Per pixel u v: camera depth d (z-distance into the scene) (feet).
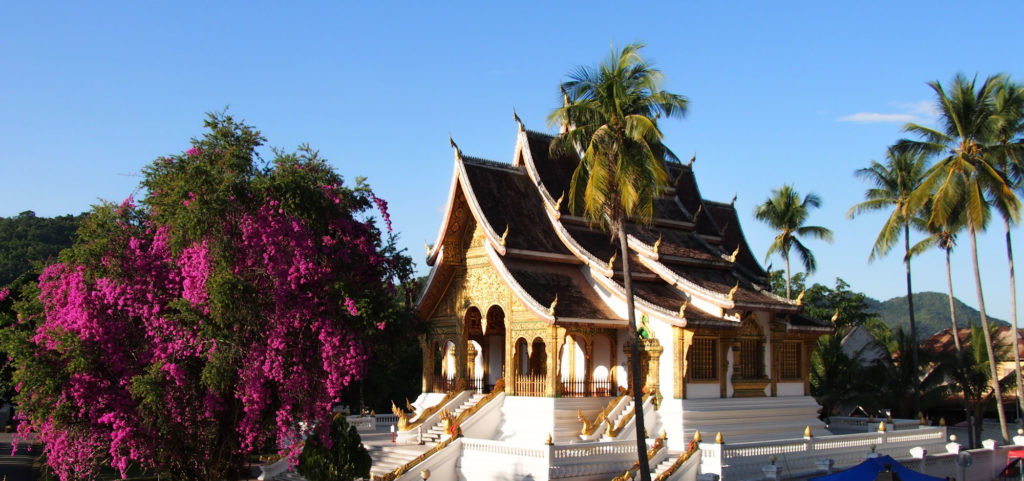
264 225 74.23
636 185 86.53
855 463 110.32
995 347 156.66
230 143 78.23
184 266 74.28
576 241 120.26
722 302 112.06
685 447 104.88
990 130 127.95
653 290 118.32
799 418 123.24
